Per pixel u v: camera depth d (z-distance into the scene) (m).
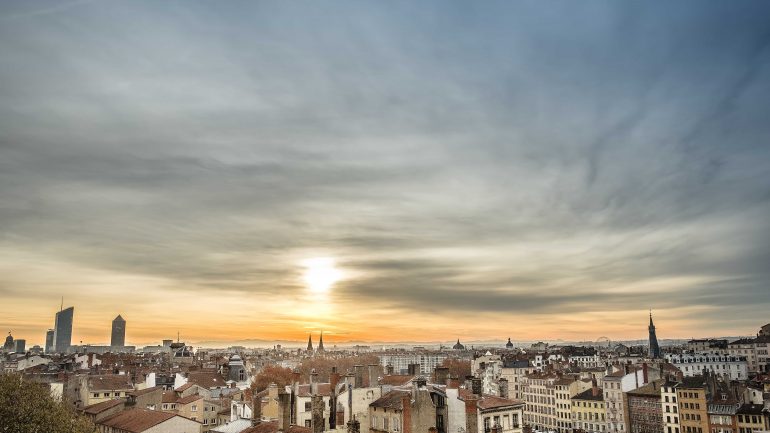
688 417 195.12
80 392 162.62
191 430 102.81
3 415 83.44
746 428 178.25
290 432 77.75
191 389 171.62
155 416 103.88
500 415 87.00
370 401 92.25
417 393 78.44
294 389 106.69
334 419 90.69
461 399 79.88
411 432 76.38
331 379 102.56
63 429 85.81
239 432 88.62
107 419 111.62
